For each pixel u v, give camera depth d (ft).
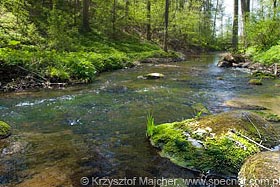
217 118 18.16
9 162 16.24
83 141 19.33
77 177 14.74
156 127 19.43
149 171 15.38
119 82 42.47
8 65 36.94
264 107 28.09
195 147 16.26
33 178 14.56
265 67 57.62
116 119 24.13
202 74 52.19
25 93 33.71
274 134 18.19
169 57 82.69
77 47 61.77
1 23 55.83
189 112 26.45
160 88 38.17
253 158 14.02
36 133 20.75
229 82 43.60
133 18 99.60
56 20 57.57
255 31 70.85
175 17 119.14
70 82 39.65
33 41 53.16
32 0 72.28
